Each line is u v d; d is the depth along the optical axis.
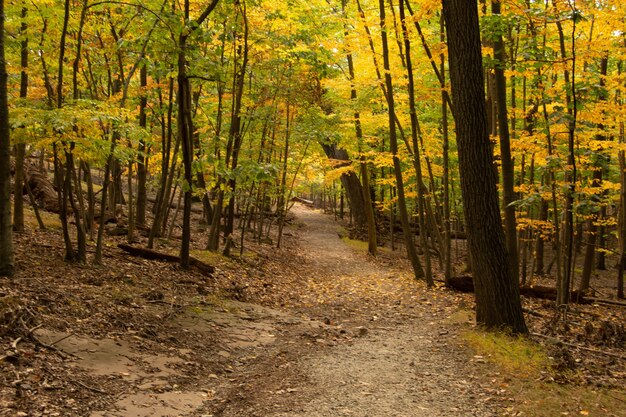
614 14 8.98
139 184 14.42
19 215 10.27
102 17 10.75
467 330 8.08
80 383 4.58
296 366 6.29
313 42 15.44
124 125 7.89
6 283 6.39
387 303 11.38
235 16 11.97
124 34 11.02
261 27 13.68
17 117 7.00
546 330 8.83
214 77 9.75
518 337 7.55
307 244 24.61
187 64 10.06
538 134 10.12
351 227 31.84
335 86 17.05
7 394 3.98
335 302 11.30
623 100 12.12
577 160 10.69
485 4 11.77
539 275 19.81
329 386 5.54
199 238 16.70
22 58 10.01
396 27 12.27
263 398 5.10
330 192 37.22
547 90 9.32
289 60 14.75
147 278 9.12
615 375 6.29
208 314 7.99
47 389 4.28
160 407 4.55
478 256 8.02
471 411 4.88
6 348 4.69
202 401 4.92
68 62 10.02
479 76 7.79
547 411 4.88
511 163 9.93
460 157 8.03
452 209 25.42
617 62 14.09
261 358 6.62
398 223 32.03
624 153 13.53
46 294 6.38
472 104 7.80
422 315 10.04
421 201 13.86
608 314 11.77
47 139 7.32
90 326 5.95
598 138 12.53
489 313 7.97
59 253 9.09
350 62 19.80
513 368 6.17
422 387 5.57
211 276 10.98
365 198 22.14
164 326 6.82
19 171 10.21
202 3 11.98
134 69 9.95
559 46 10.42
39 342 5.04
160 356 5.82
